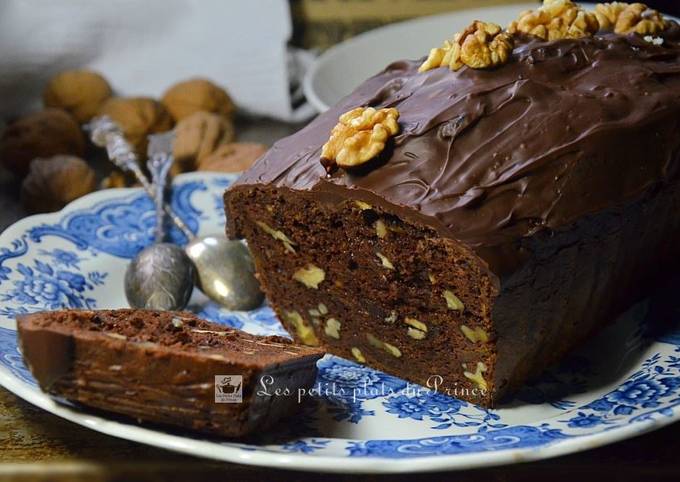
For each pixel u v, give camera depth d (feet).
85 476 6.13
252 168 7.36
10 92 11.49
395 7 12.78
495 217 6.24
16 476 6.10
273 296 7.70
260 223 7.35
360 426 6.54
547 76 6.98
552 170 6.42
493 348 6.51
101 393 5.88
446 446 5.91
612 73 7.07
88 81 10.94
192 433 5.96
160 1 11.73
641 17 7.83
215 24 11.79
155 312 6.95
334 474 6.17
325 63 10.69
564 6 7.57
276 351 6.48
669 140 6.84
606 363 7.18
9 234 8.19
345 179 6.66
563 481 6.11
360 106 7.23
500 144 6.54
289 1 12.65
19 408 6.65
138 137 10.56
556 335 6.88
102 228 8.69
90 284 8.13
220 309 8.13
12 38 11.41
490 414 6.70
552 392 6.88
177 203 9.16
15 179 10.46
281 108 11.75
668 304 7.56
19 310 7.46
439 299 6.66
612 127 6.61
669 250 7.64
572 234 6.43
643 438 6.32
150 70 11.85
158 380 5.79
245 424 5.89
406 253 6.64
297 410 6.61
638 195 6.64
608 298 7.22
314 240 7.13
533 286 6.40
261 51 11.77
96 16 11.60
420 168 6.52
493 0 12.78
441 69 7.27
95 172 10.48
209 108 11.07
